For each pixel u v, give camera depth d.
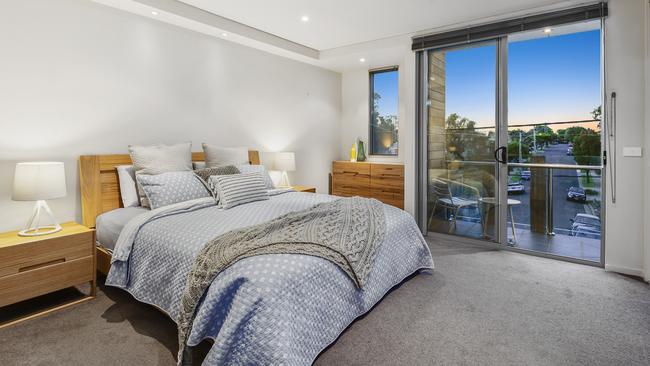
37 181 2.38
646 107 2.88
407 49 4.30
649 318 2.26
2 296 2.14
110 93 3.12
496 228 3.90
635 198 3.00
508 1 3.31
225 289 1.60
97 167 2.99
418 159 4.40
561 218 4.13
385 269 2.48
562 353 1.89
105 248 2.79
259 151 4.55
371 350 1.92
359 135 5.77
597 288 2.75
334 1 3.30
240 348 1.51
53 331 2.12
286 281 1.63
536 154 4.23
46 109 2.77
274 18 3.75
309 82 5.27
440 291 2.70
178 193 2.90
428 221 4.44
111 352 1.91
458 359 1.84
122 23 3.18
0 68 2.54
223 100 4.08
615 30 3.02
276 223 2.16
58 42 2.81
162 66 3.49
